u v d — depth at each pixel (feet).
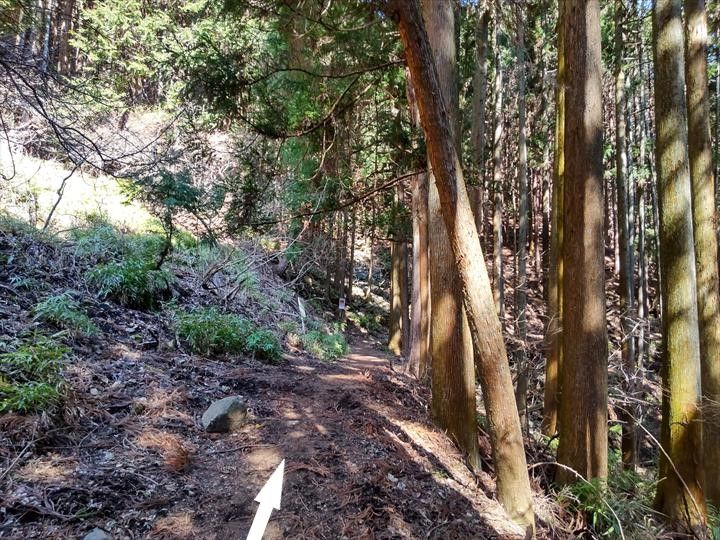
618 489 16.12
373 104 21.94
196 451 10.79
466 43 30.40
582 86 15.03
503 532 11.51
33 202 23.41
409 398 20.01
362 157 21.21
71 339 13.83
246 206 16.78
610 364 24.03
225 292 28.96
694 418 15.06
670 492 15.40
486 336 11.68
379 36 16.62
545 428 23.88
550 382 23.81
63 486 8.08
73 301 16.19
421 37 9.77
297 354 27.35
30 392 9.51
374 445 13.34
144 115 30.63
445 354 15.84
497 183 31.50
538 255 64.95
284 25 15.47
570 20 15.25
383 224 27.76
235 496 9.36
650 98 46.24
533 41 35.47
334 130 17.93
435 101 10.26
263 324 28.91
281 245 44.04
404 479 12.16
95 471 8.82
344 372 22.99
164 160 16.40
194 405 13.12
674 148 15.25
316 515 9.47
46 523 7.23
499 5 27.61
